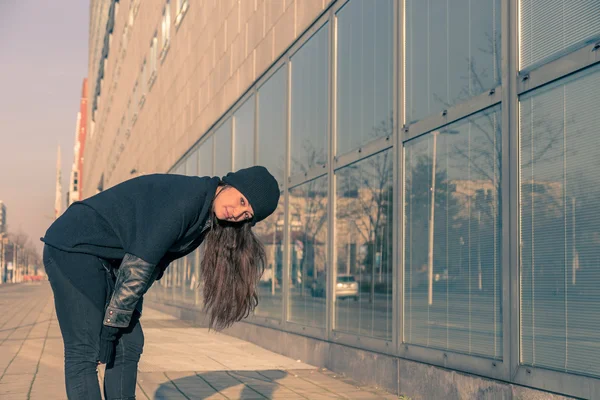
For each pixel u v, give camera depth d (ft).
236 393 17.42
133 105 89.25
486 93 14.48
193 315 45.60
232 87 37.70
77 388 8.92
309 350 23.76
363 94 20.88
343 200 22.07
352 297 20.97
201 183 9.27
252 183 9.29
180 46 54.80
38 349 27.22
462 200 15.30
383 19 19.63
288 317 26.89
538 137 12.85
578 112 11.81
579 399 11.35
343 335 21.29
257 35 32.91
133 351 10.16
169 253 9.77
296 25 27.30
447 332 15.67
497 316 13.84
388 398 16.99
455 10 15.83
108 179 136.98
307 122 25.76
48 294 117.19
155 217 8.92
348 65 22.08
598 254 11.18
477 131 14.87
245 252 9.85
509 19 13.78
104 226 9.04
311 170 25.14
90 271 9.09
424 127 17.08
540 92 12.86
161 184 9.21
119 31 116.88
